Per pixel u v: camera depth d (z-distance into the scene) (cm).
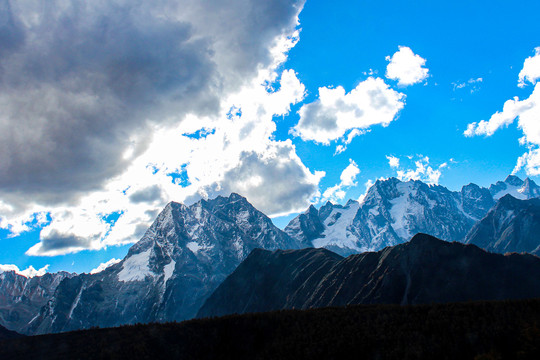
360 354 5734
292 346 6144
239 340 6550
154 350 6294
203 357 6278
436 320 6041
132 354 6153
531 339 5097
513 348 5147
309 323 6675
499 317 5747
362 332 6144
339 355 5772
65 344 6519
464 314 6059
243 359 6197
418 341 5650
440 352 5362
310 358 5812
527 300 6094
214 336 6638
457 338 5519
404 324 6156
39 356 6200
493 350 5112
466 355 5250
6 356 6238
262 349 6309
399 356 5488
